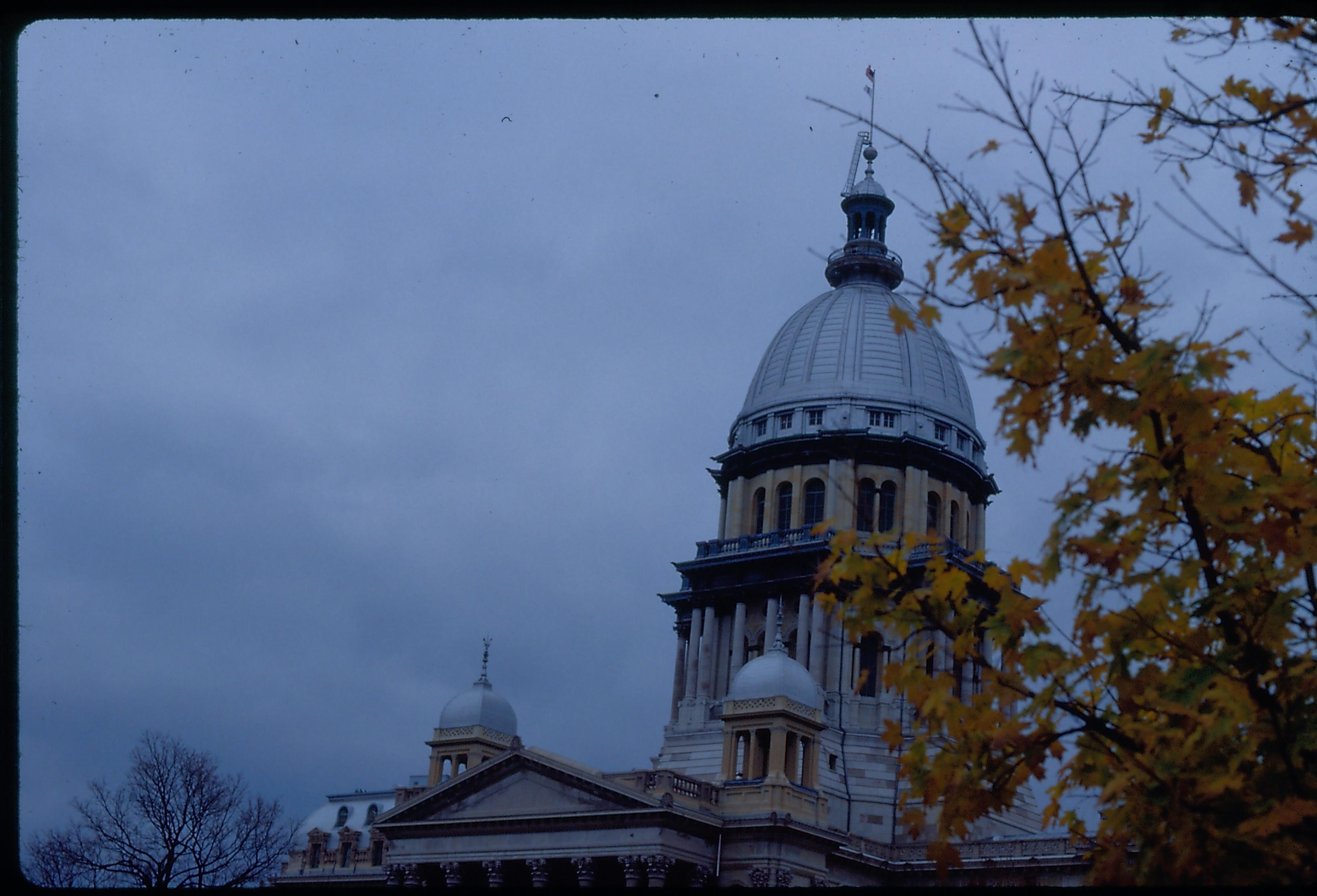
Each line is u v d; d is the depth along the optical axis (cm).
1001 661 1900
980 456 12812
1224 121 1730
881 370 12525
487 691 12438
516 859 9900
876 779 10856
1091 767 1828
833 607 1945
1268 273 1661
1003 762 1855
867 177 14225
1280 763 1666
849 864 9806
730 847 9556
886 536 1938
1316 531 1688
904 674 1900
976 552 1967
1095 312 1755
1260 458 1756
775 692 10075
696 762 11456
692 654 12075
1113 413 1697
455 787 10431
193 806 8631
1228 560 1753
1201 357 1647
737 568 12044
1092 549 1723
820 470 12169
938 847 1858
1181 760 1659
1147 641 1772
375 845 13238
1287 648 1703
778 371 12925
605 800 9644
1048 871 8638
